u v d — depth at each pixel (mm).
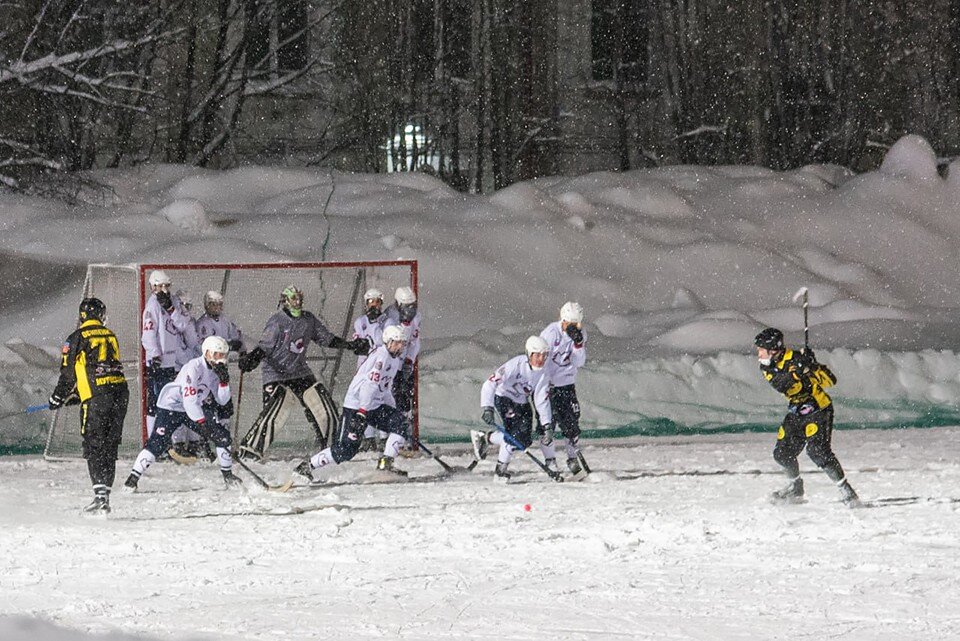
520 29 98062
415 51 96438
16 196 71125
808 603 17500
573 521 25078
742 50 101625
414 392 40312
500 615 17219
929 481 30422
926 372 53594
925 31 104188
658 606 17562
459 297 64125
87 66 82250
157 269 41250
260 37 93312
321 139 94500
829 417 26375
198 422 31594
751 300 69062
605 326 62531
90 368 28281
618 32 100562
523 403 32906
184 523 26516
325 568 20938
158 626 16734
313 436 43500
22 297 61281
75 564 21797
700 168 86812
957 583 18609
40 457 42312
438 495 30172
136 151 86438
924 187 82750
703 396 51938
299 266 42250
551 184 83625
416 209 73188
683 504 27406
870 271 73938
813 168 90750
